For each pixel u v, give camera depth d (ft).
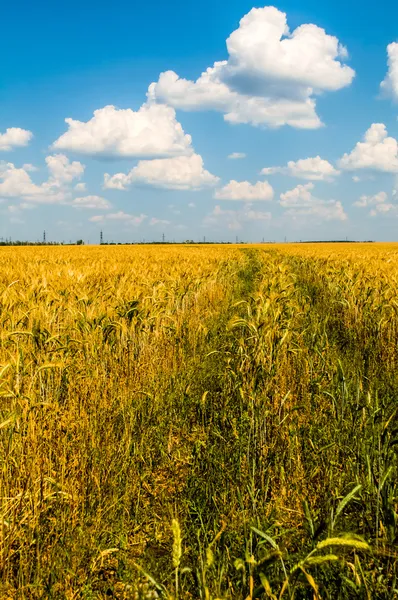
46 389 14.74
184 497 12.29
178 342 23.47
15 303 21.09
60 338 16.69
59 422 12.78
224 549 9.52
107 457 12.90
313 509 10.93
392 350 23.93
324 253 103.40
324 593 7.98
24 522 10.01
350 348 26.43
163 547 10.45
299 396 18.03
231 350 21.15
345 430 14.28
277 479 12.71
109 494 11.82
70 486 11.43
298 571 5.74
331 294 40.70
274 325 18.45
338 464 12.38
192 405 18.24
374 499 10.03
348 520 10.21
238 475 12.63
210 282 43.47
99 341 17.69
